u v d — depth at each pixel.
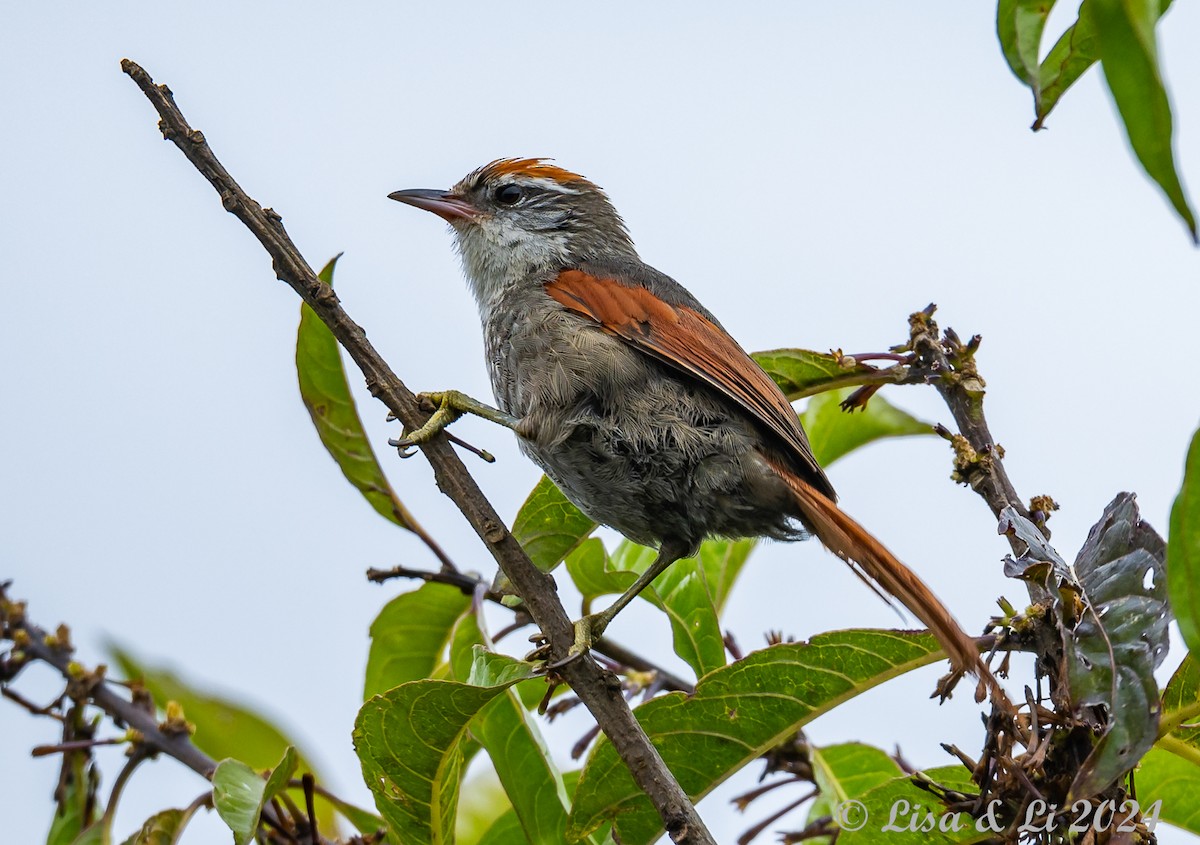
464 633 10.17
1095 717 7.39
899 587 9.28
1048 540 8.12
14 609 10.13
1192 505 5.71
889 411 12.27
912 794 8.79
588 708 8.42
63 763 10.02
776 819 10.55
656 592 10.88
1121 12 4.61
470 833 11.93
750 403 10.65
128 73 9.02
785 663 8.90
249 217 9.05
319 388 10.48
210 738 11.24
